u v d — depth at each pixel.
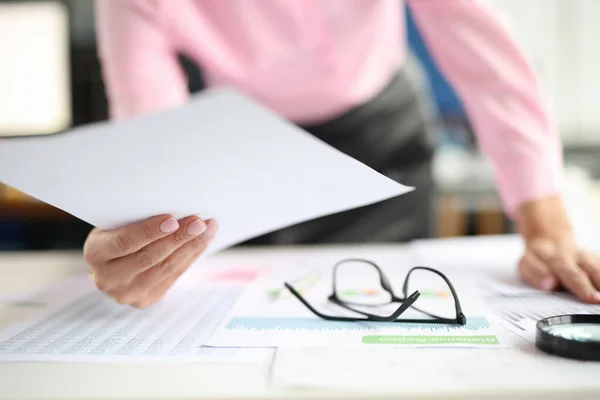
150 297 0.54
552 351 0.39
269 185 0.48
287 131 0.41
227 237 0.57
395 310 0.51
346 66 1.03
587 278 0.56
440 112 2.10
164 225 0.48
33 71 2.15
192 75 1.08
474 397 0.33
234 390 0.34
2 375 0.38
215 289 0.65
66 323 0.52
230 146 0.42
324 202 0.51
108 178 0.45
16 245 2.02
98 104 2.03
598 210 1.82
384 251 0.91
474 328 0.45
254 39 0.97
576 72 2.53
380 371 0.36
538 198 0.73
